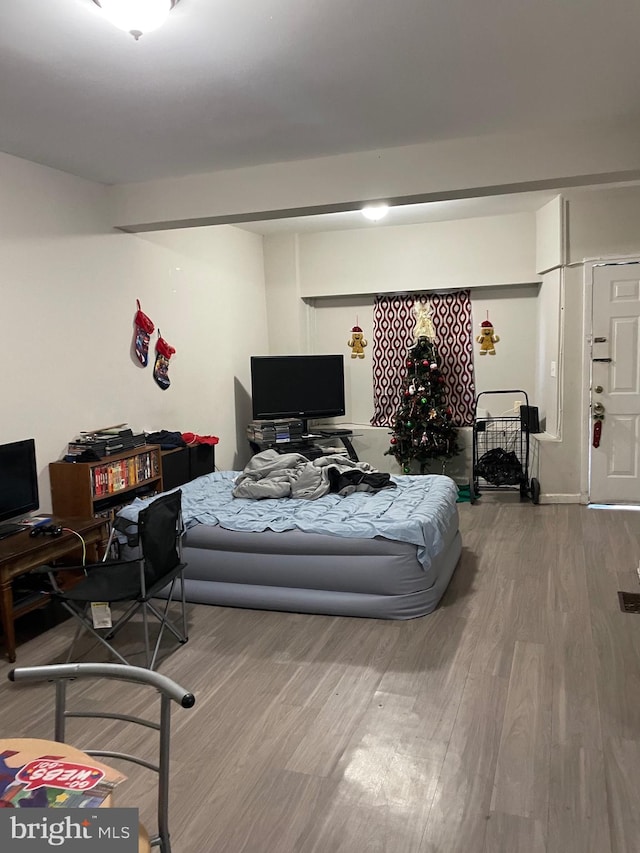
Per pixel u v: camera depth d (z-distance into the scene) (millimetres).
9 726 2607
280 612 3682
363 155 3959
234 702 2746
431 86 2924
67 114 3150
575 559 4398
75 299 4277
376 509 3879
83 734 2539
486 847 1906
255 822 2039
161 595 3900
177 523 3363
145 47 2463
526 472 6254
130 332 4852
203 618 3635
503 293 6551
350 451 6715
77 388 4305
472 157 3752
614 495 5688
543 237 5875
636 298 5379
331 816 2055
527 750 2350
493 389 6688
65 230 4180
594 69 2773
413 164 3867
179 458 4980
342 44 2482
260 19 2270
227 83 2826
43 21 2244
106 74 2705
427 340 6422
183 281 5527
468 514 5633
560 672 2900
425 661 3047
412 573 3506
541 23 2355
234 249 6387
